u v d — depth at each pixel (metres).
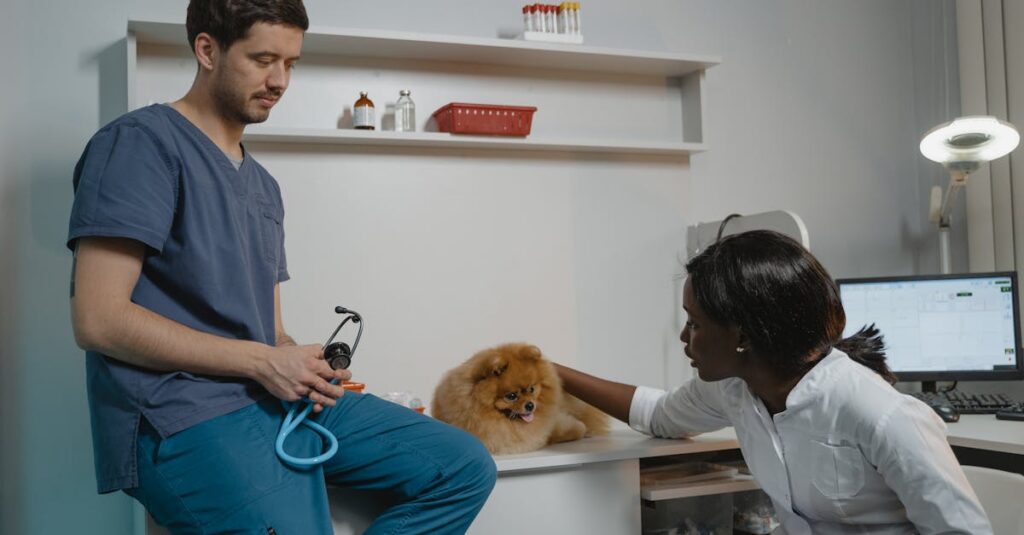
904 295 2.04
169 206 1.13
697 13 2.22
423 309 1.92
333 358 1.29
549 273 2.03
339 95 1.89
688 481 1.66
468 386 1.55
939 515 1.09
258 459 1.12
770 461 1.29
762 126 2.28
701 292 1.22
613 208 2.10
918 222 2.45
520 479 1.50
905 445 1.11
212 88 1.21
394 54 1.91
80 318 1.07
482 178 1.98
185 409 1.11
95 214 1.08
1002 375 1.97
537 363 1.61
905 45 2.47
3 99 1.67
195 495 1.10
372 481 1.28
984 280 2.00
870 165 2.40
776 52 2.31
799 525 1.30
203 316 1.17
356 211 1.88
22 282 1.67
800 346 1.17
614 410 1.68
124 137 1.13
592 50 1.95
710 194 2.21
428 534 1.24
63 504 1.68
